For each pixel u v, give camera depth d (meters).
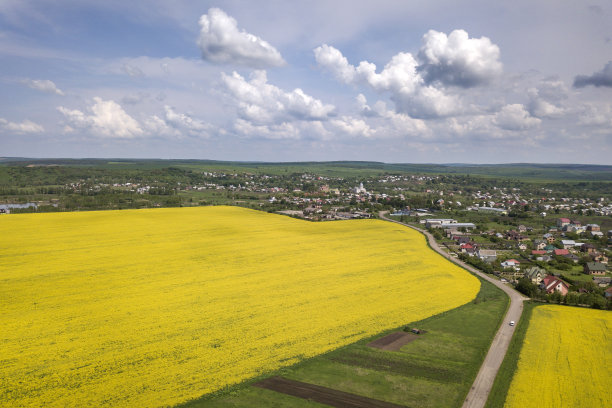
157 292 90.19
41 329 69.25
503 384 53.59
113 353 60.69
